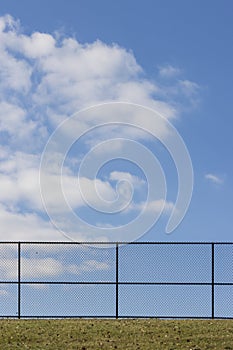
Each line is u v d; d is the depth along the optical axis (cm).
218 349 2900
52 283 3612
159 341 2995
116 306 3603
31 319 3481
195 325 3259
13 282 3609
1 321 3381
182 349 2891
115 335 3081
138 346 2930
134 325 3262
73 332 3120
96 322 3347
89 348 2912
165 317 3588
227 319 3525
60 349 2900
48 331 3136
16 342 2980
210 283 3584
